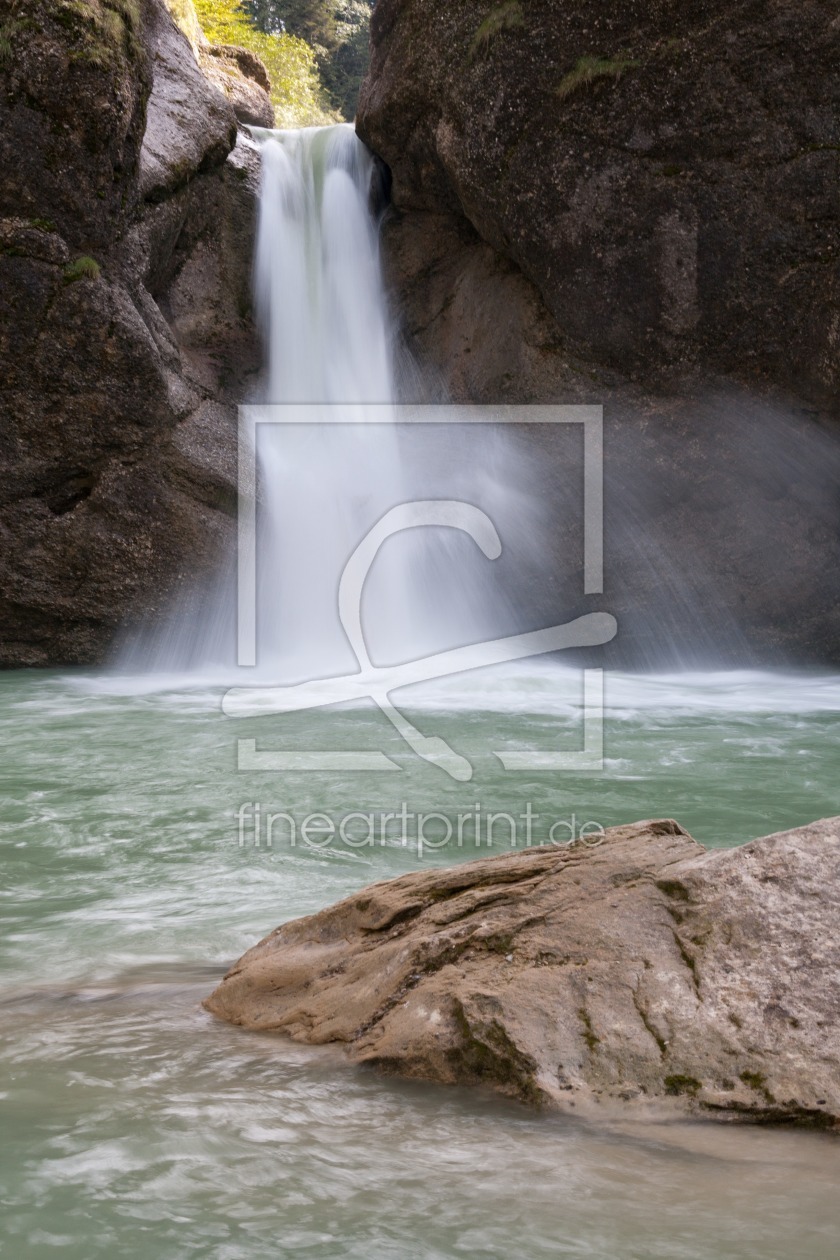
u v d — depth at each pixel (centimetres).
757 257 1196
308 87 3491
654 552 1362
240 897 464
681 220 1205
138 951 394
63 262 1214
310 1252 191
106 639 1362
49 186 1193
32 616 1345
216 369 1445
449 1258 189
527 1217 202
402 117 1373
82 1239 196
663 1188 214
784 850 299
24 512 1298
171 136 1354
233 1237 196
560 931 293
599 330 1276
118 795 665
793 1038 256
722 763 758
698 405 1284
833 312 1191
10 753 802
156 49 1412
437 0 1301
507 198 1275
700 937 282
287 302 1502
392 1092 262
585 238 1243
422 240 1491
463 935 301
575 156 1223
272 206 1496
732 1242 193
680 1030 262
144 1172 220
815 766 747
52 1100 255
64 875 500
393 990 295
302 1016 308
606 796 657
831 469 1291
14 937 410
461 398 1417
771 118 1153
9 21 1151
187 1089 263
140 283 1295
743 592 1366
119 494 1305
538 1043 263
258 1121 244
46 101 1162
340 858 529
